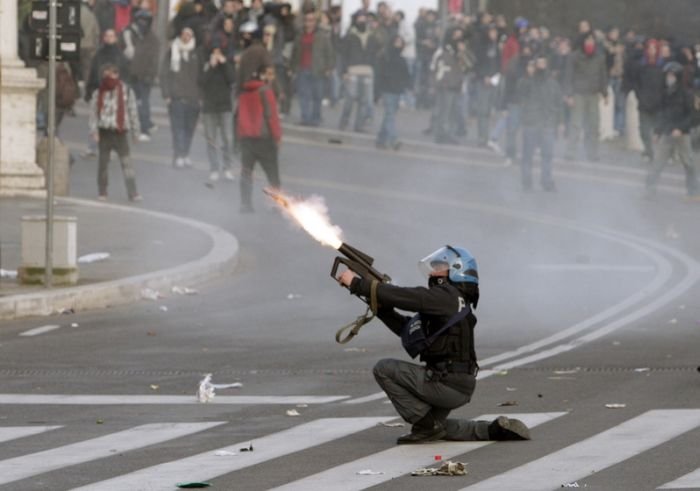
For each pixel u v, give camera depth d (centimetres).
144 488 2019
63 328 3606
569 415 2534
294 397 2748
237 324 3688
